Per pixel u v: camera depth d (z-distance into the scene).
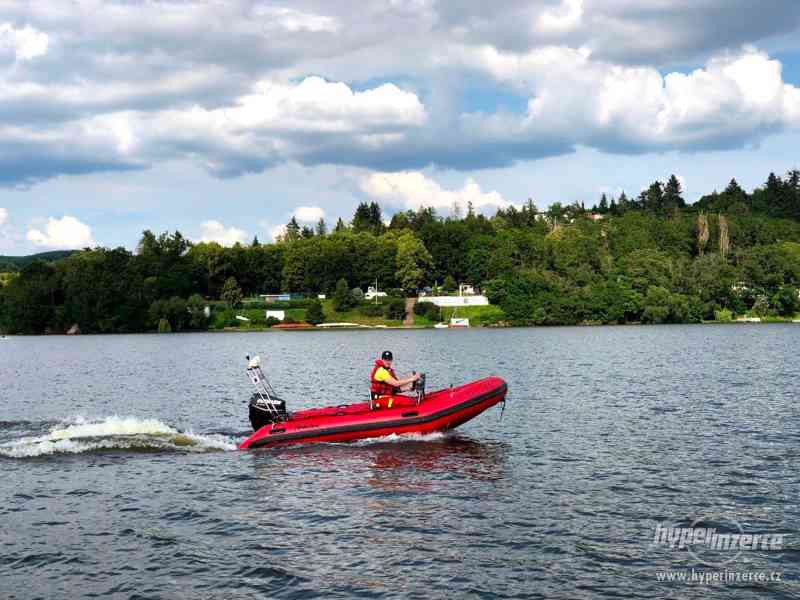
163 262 142.38
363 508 12.16
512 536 10.75
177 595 8.84
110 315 126.31
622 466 14.95
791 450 16.31
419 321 132.12
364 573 9.45
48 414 24.48
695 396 25.78
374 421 17.28
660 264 134.75
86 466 15.28
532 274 135.12
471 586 9.04
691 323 127.75
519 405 23.94
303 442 17.05
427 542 10.52
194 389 31.45
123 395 29.77
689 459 15.55
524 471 14.57
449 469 14.77
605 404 24.03
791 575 9.34
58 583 9.21
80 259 142.12
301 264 152.50
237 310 133.38
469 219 192.25
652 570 9.52
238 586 9.09
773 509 11.95
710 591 8.89
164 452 16.56
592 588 8.98
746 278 134.62
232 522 11.50
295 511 12.03
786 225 183.88
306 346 73.19
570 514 11.76
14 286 132.00
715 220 178.25
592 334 92.25
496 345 67.56
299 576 9.37
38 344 90.12
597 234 174.25
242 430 19.95
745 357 45.53
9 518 11.82
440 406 17.62
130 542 10.65
